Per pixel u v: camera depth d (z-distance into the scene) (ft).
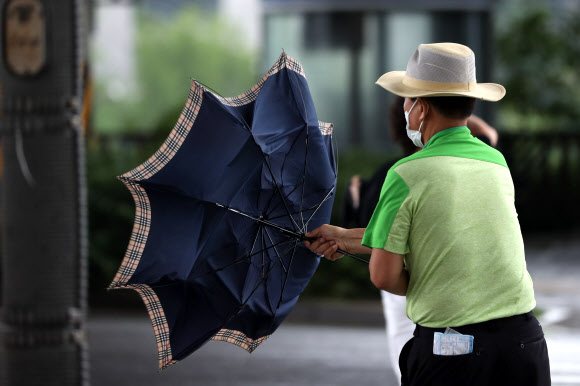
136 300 113.19
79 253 48.42
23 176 47.55
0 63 47.55
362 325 99.91
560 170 163.73
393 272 31.22
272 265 35.50
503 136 160.97
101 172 126.00
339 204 108.78
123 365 78.07
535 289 108.58
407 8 151.43
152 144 155.02
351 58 152.56
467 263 30.45
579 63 224.94
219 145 33.40
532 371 30.63
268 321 36.19
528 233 159.02
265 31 155.74
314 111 35.70
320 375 74.23
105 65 513.86
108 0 154.71
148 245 33.06
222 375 74.08
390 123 46.06
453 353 30.30
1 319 48.39
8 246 47.96
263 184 34.47
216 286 34.40
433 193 30.73
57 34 47.39
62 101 47.50
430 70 32.14
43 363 48.03
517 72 225.97
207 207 33.58
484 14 151.64
